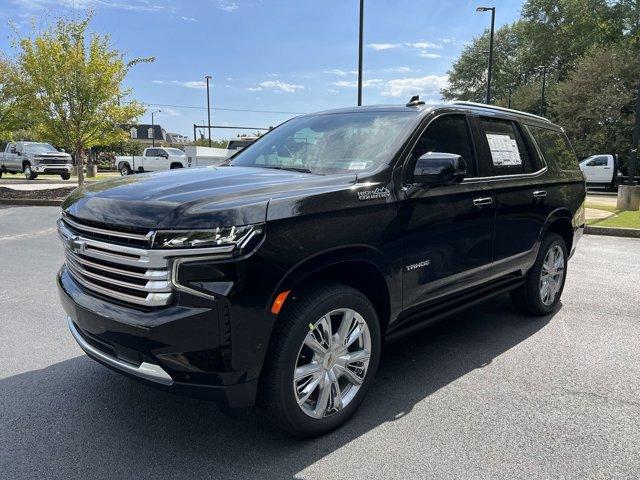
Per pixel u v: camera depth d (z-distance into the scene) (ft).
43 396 11.62
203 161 87.40
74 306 9.79
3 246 28.68
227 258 8.27
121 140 55.72
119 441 9.91
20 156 91.30
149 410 11.10
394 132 11.97
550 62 158.10
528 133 16.20
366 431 10.32
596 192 81.92
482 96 204.33
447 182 11.21
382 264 10.59
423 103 13.15
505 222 14.26
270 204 8.78
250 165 13.24
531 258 15.97
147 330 8.40
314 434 9.97
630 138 94.84
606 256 28.22
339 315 10.21
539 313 17.37
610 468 9.17
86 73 50.08
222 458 9.39
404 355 14.28
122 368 9.10
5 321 16.34
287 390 9.22
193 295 8.27
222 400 8.73
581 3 139.95
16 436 10.02
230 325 8.39
